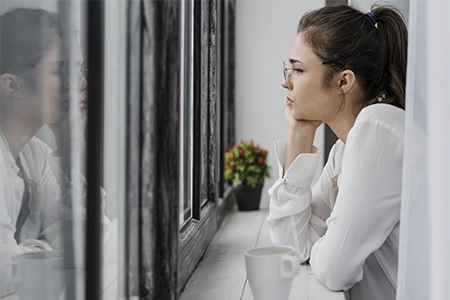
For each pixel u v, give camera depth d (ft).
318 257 3.88
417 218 3.01
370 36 4.12
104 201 2.55
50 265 2.50
